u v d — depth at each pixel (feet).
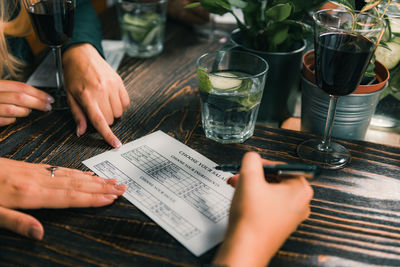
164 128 2.88
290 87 3.20
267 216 1.71
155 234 1.98
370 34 2.16
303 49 3.13
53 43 2.94
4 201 2.06
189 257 1.86
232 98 2.52
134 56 3.97
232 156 2.59
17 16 3.37
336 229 2.05
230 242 1.65
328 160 2.57
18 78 3.44
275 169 1.96
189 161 2.52
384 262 1.88
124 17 3.79
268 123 3.30
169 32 4.53
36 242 1.91
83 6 3.95
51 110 3.04
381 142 3.09
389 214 2.17
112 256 1.85
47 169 2.30
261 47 3.19
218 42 4.33
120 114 2.97
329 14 2.48
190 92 3.39
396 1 2.90
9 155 2.52
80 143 2.68
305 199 1.88
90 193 2.16
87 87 2.98
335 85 2.33
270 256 1.73
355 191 2.33
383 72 2.84
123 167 2.45
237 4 2.93
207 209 2.13
